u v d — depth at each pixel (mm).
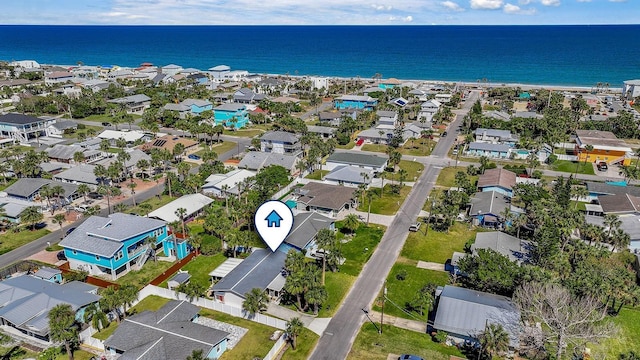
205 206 96688
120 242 74875
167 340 54438
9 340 59375
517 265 68500
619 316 65125
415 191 111312
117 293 61875
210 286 72500
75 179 112000
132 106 198125
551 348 57812
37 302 62625
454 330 58469
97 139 145250
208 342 54469
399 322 63719
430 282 72875
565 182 112188
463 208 101875
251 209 88688
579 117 170000
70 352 55281
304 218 87750
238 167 122812
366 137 153250
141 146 140000
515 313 60000
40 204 100812
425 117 181000
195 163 132250
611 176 121250
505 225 90375
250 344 58875
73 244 75500
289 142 136750
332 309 66375
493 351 55781
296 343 59000
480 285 68062
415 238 87812
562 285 63281
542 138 143000
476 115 167875
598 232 78688
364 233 89625
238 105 177000
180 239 82750
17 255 81625
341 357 56656
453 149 145125
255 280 68750
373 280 73938
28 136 152000
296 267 64188
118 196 107438
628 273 69125
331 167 125500
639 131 154375
